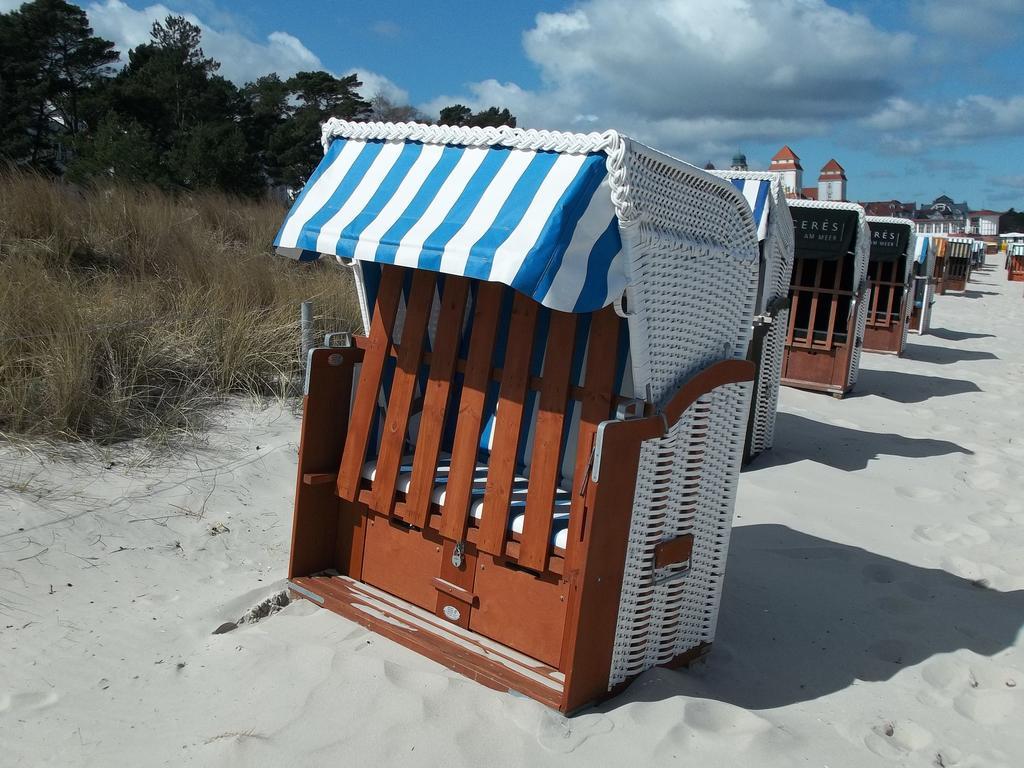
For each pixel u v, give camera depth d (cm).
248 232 1002
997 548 480
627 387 308
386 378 360
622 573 283
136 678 285
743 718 279
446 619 327
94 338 531
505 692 282
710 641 334
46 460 438
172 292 672
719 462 315
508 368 302
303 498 347
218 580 361
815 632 366
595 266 255
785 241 643
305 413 342
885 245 1168
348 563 359
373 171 324
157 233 792
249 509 433
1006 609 399
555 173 269
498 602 312
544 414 292
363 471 347
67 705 268
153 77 3356
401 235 286
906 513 538
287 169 3155
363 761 247
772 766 257
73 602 329
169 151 2669
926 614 388
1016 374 1139
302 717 265
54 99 3353
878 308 1255
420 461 325
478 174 291
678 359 290
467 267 262
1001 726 300
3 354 482
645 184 263
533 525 294
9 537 362
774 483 581
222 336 614
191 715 267
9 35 3334
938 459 677
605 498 266
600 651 281
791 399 880
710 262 296
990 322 1842
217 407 561
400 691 278
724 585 408
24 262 629
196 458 479
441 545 329
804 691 316
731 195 304
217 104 3306
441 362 321
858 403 885
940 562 455
